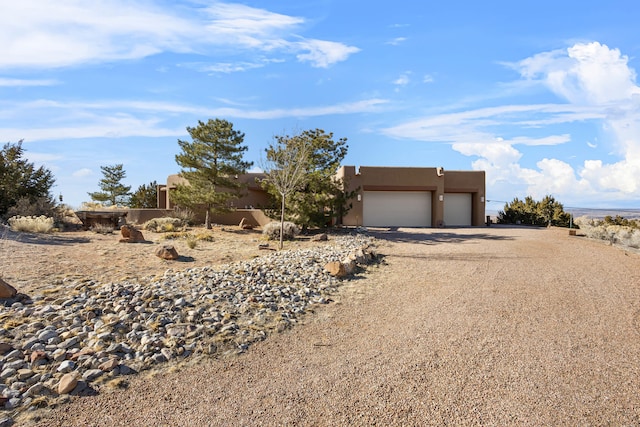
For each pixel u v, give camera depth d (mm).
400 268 11523
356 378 4875
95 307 6430
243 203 28156
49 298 6824
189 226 21453
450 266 11789
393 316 7359
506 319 7188
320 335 6355
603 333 6527
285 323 6719
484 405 4285
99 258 10617
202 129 20734
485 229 23422
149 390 4457
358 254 12133
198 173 21016
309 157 21375
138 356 5148
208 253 12977
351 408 4191
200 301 7273
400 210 26641
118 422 3844
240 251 13781
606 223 25109
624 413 4172
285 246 15773
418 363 5328
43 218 15703
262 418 3980
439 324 6918
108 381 4551
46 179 20219
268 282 9086
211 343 5695
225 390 4520
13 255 9875
